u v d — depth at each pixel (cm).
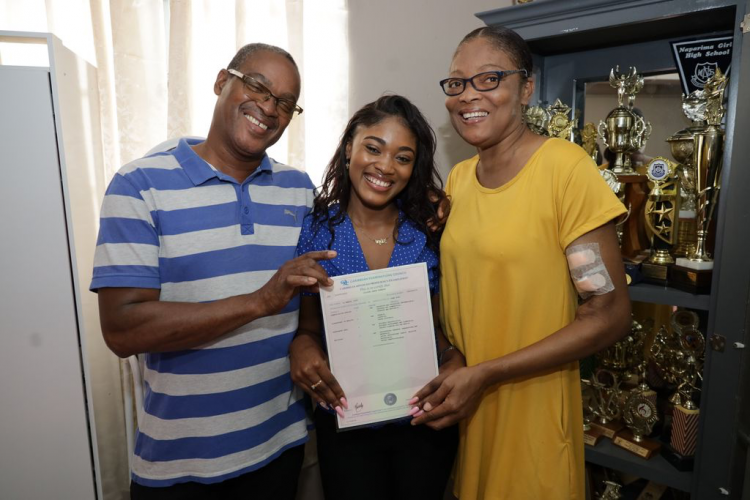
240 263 109
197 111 174
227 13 172
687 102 130
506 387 108
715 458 118
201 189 107
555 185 100
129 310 99
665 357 141
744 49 106
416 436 123
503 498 111
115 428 168
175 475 108
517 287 104
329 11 181
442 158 184
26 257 126
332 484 124
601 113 156
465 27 175
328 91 183
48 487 134
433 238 124
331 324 109
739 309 111
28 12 163
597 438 144
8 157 123
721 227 113
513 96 103
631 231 143
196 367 107
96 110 159
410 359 112
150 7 163
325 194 126
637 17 121
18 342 128
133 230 100
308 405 139
